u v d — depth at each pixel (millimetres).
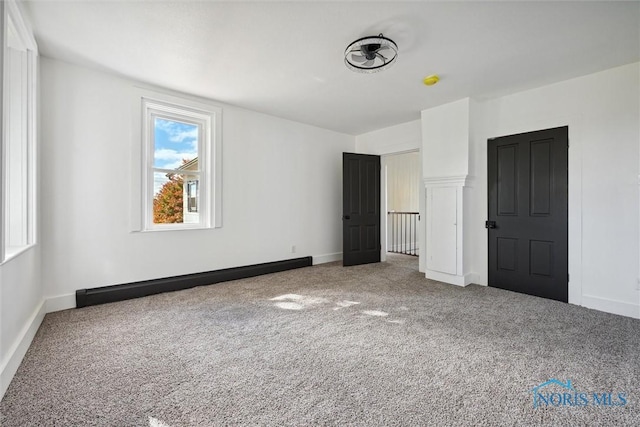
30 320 2174
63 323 2457
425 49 2461
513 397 1527
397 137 4887
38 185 2516
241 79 3094
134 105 3160
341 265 4992
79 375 1716
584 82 2939
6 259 1612
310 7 1950
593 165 2889
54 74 2713
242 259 4133
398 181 7066
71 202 2820
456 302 3053
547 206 3189
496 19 2055
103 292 2938
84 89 2869
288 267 4551
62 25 2174
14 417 1375
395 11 1982
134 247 3209
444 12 1987
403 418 1378
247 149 4152
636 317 2635
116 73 2975
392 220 7012
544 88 3209
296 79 3084
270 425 1337
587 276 2924
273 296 3248
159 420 1367
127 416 1391
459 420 1364
